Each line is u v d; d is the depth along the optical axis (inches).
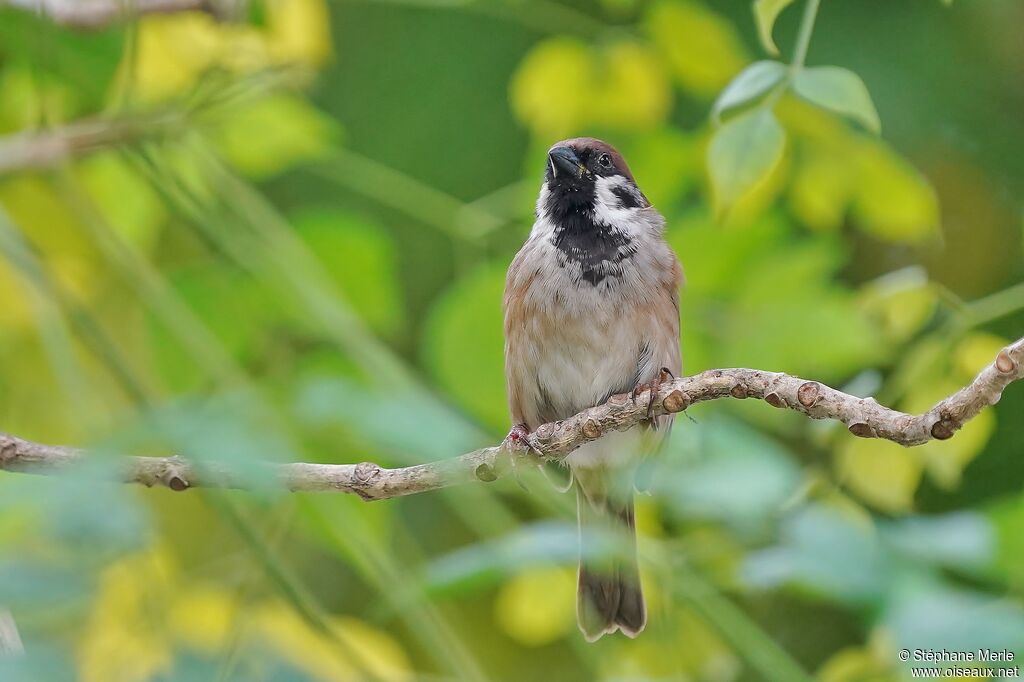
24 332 408.2
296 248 374.0
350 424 289.7
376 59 480.7
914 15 455.2
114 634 249.3
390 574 322.7
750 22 454.9
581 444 291.6
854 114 262.1
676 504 338.0
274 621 314.7
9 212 415.5
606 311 366.3
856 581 294.2
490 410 395.9
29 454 246.5
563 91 427.2
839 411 249.8
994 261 480.7
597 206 374.0
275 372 376.2
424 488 280.5
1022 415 443.5
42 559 177.0
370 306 413.7
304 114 411.2
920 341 364.5
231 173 396.5
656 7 402.9
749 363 388.8
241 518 275.4
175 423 207.8
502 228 394.6
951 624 277.7
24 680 164.2
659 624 361.4
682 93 473.4
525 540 311.3
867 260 496.1
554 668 475.5
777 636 454.9
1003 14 452.4
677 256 386.3
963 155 471.5
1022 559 306.5
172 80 404.5
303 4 405.7
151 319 382.3
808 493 342.3
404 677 314.3
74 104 411.2
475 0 406.9
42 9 339.6
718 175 268.8
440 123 478.0
